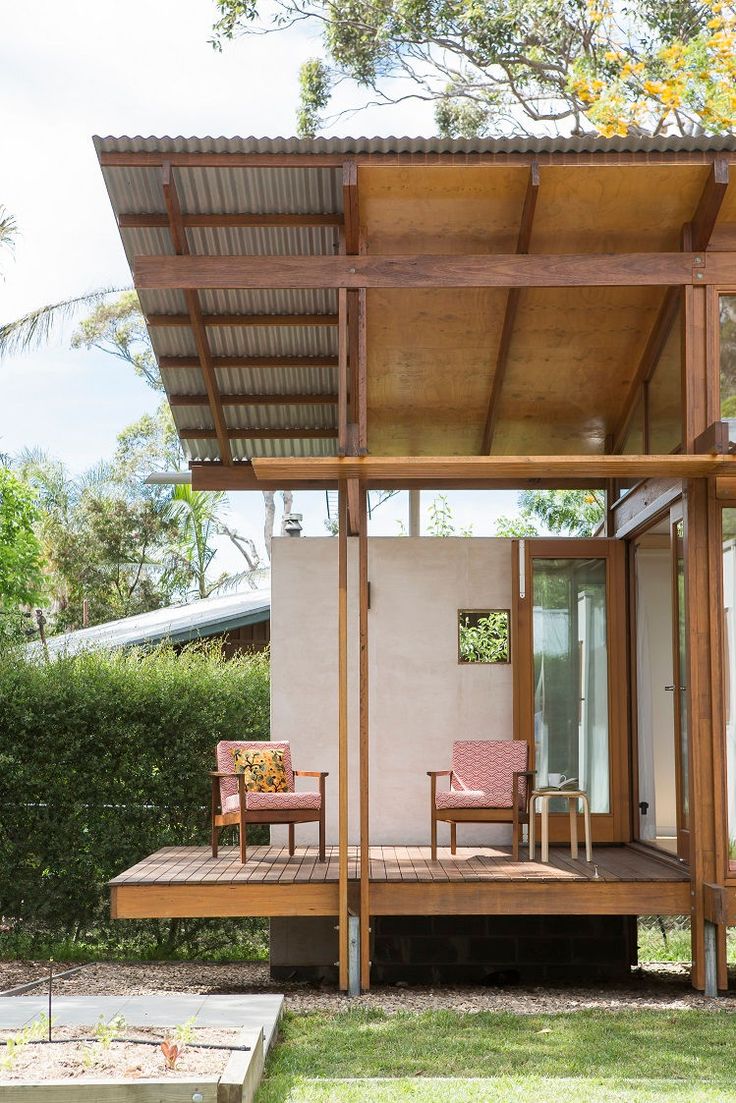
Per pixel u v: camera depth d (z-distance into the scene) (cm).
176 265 733
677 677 791
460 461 678
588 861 796
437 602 942
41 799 980
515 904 729
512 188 752
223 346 900
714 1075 502
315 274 732
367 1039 573
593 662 939
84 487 2750
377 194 759
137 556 2653
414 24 1590
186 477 968
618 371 907
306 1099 452
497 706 936
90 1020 564
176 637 1381
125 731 985
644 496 866
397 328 863
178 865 803
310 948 873
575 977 870
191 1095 397
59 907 977
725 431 677
